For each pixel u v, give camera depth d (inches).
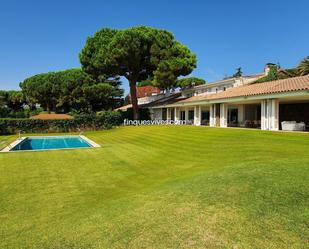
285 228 196.7
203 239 189.9
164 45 1638.8
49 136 1197.7
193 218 220.5
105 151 709.3
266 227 199.5
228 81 1462.8
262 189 263.6
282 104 1120.2
